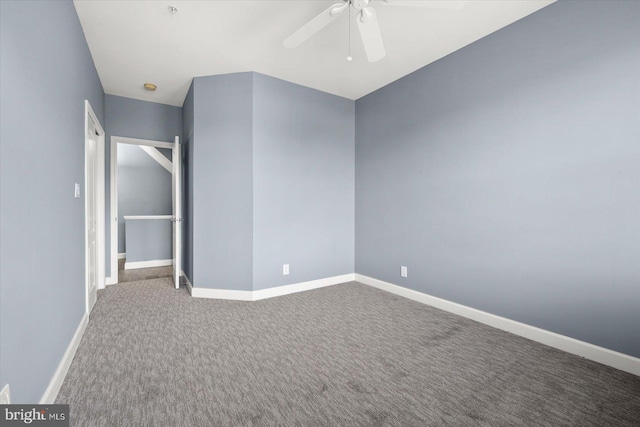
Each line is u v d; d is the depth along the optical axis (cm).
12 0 115
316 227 364
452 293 280
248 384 165
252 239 314
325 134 371
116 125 376
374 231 369
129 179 596
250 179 314
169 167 599
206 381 167
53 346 155
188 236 368
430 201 299
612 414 142
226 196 319
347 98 391
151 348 206
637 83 175
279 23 233
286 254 340
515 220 232
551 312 213
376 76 327
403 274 330
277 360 191
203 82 322
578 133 199
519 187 229
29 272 127
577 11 197
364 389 161
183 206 404
